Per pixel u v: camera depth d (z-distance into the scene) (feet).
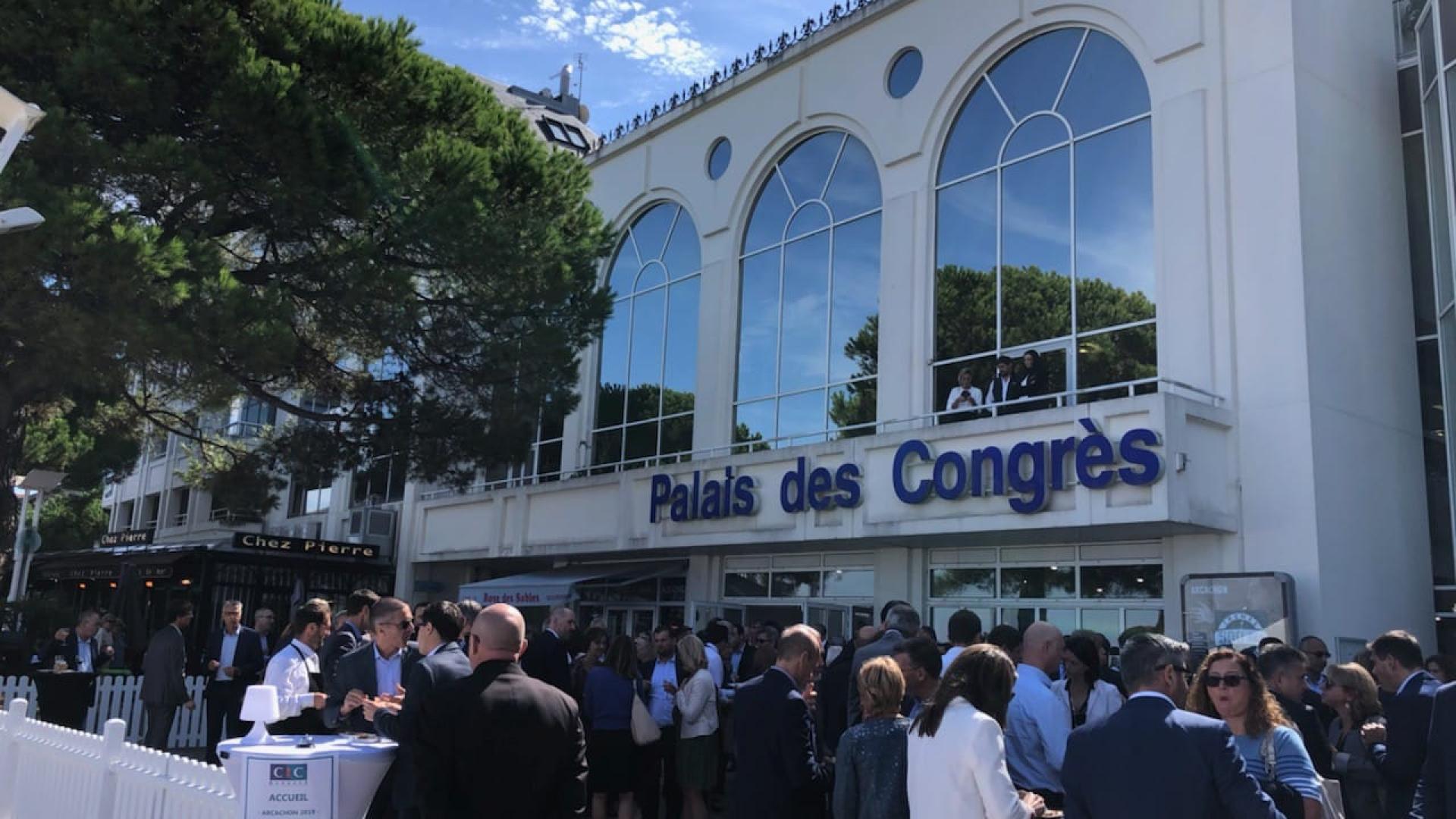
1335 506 39.06
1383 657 17.88
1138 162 45.88
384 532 84.94
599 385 73.10
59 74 35.70
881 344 54.29
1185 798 11.52
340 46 43.27
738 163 64.75
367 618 24.73
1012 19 51.11
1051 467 41.01
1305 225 40.52
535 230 46.88
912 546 51.06
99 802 20.88
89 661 46.39
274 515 109.50
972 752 13.20
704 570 61.57
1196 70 44.27
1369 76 45.09
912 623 23.62
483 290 46.57
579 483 64.23
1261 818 11.34
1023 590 47.34
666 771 31.68
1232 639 38.63
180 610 39.58
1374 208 43.78
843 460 49.21
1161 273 44.04
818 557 55.93
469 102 48.21
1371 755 17.78
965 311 51.37
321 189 40.88
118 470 100.73
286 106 38.75
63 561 89.66
